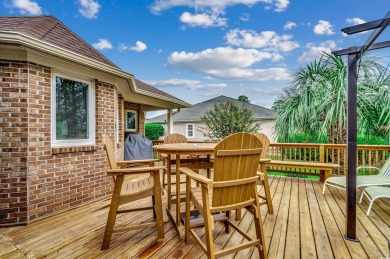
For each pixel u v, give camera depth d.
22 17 4.29
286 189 4.20
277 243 2.19
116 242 2.24
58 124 3.31
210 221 1.68
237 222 2.68
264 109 15.66
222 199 1.74
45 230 2.53
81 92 3.68
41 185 2.93
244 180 1.79
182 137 4.48
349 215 2.26
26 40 2.52
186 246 2.15
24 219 2.74
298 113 5.53
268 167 5.88
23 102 2.78
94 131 3.81
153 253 2.03
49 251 2.08
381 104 4.99
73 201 3.33
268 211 3.00
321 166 4.42
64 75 3.36
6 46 2.60
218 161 1.68
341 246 2.13
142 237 2.34
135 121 8.74
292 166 4.66
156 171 2.25
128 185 2.59
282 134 6.02
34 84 2.88
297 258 1.94
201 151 2.56
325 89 5.30
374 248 2.09
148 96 6.91
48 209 3.00
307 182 4.77
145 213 3.01
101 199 3.71
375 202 3.43
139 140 7.16
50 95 3.09
